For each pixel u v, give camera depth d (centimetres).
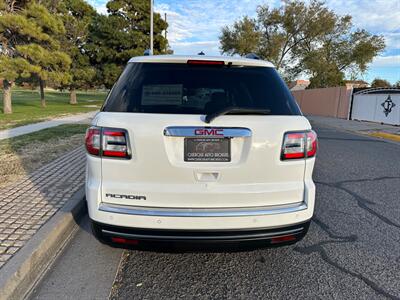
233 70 266
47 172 532
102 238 245
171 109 240
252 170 237
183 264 288
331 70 3544
